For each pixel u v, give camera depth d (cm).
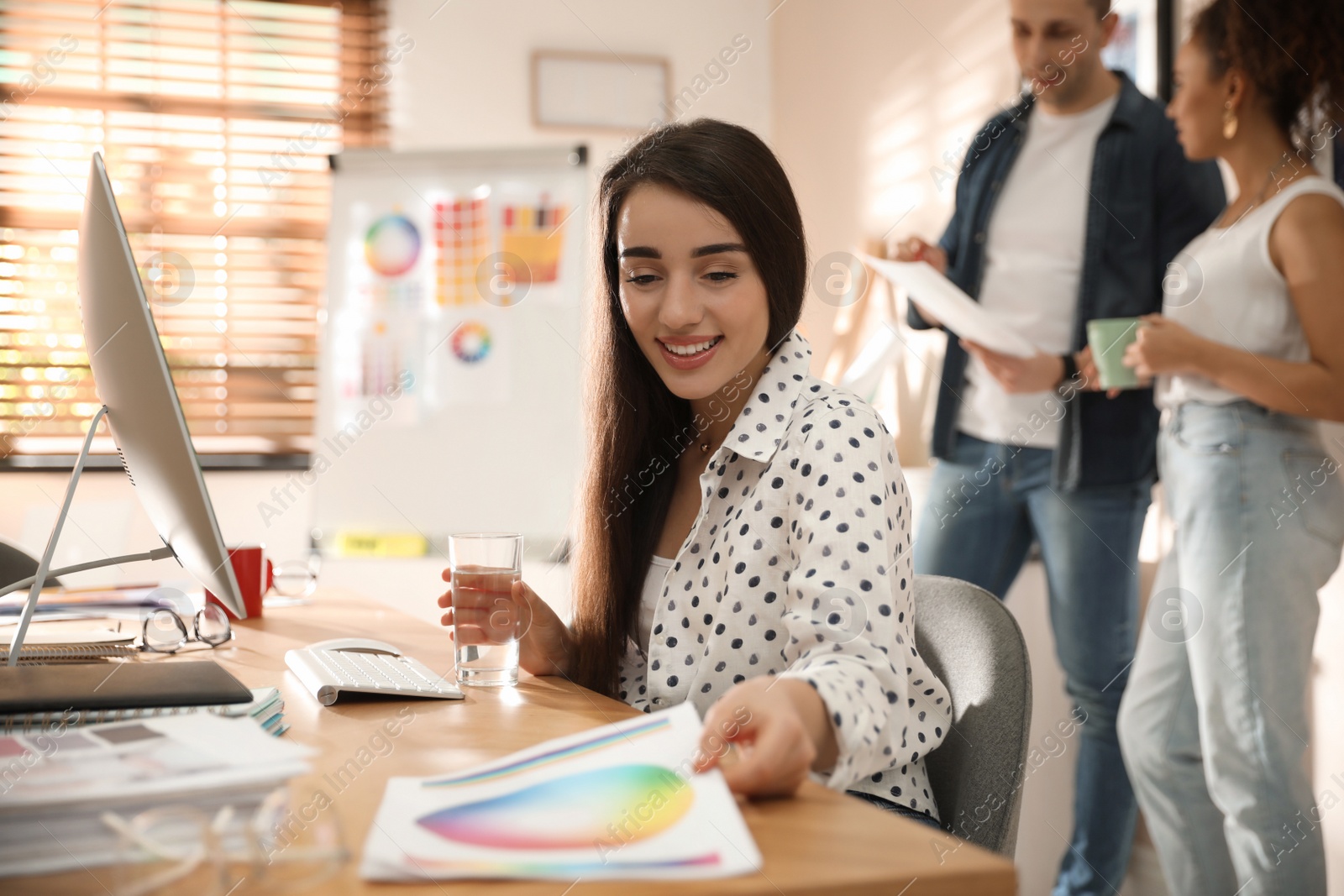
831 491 88
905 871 50
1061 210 183
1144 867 172
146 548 302
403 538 294
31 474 296
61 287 305
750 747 63
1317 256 135
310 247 323
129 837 50
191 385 314
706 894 47
